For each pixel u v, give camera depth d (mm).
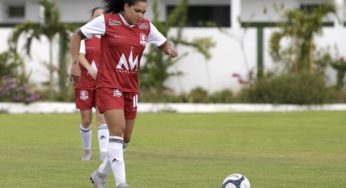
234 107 65875
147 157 33156
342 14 75250
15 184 25297
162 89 68125
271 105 65688
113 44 22203
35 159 32188
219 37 69062
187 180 26328
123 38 22266
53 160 31891
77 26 67812
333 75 68500
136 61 22547
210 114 59719
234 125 49938
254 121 52969
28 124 50344
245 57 68875
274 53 68188
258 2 82562
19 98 64500
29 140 40312
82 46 30969
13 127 48062
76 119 54750
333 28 68875
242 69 68875
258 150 36250
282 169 29422
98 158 32750
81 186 24953
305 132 45219
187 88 68938
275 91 65750
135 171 28562
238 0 73812
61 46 67562
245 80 68500
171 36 68500
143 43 22609
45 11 67000
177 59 68625
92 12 29625
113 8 22578
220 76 68938
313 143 39438
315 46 68438
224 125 49906
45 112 63844
